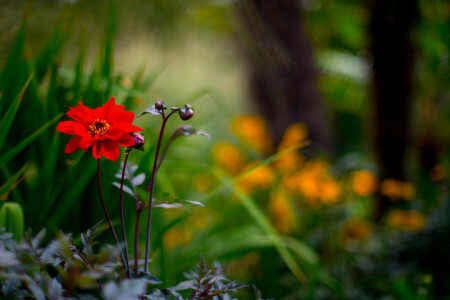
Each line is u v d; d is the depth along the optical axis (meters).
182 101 2.04
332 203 2.41
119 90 1.57
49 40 1.57
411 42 3.25
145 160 1.50
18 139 1.48
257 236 2.05
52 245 1.13
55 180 1.49
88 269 1.13
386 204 3.13
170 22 2.33
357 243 2.41
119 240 1.50
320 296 1.91
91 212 1.47
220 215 2.48
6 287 1.14
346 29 4.67
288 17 3.32
